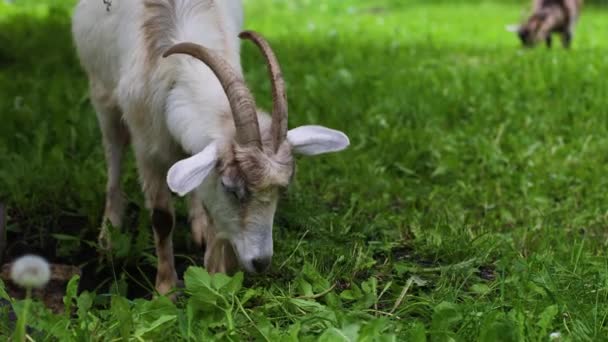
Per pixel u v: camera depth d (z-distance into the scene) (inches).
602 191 154.6
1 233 121.9
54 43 251.6
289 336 100.9
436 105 192.1
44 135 155.9
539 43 323.3
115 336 102.0
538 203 148.8
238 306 106.7
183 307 112.0
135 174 149.7
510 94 204.1
